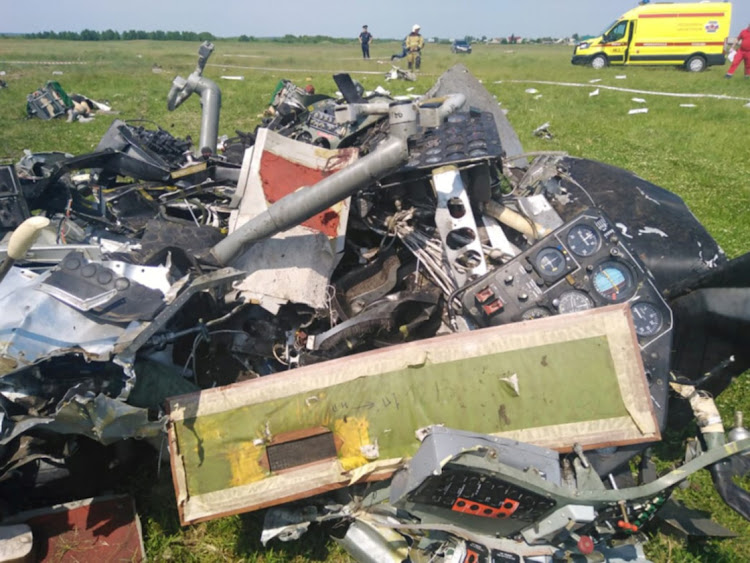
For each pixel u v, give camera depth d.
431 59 26.44
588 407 3.34
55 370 3.20
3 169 4.39
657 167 9.93
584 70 24.02
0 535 3.15
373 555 3.28
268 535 3.46
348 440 3.31
